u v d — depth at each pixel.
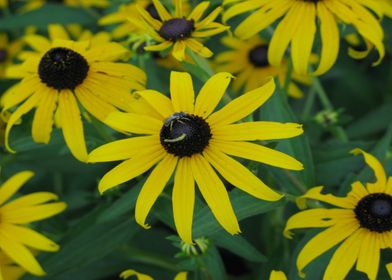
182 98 0.39
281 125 0.37
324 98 0.55
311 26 0.43
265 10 0.44
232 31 0.49
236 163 0.37
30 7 0.65
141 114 0.39
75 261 0.43
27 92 0.42
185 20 0.43
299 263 0.38
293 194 0.43
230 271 0.54
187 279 0.43
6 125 0.43
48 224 0.47
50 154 0.51
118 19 0.54
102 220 0.41
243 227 0.52
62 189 0.56
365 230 0.38
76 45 0.45
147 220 0.44
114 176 0.37
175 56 0.42
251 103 0.38
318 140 0.55
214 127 0.38
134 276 0.49
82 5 0.60
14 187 0.42
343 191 0.42
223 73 0.39
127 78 0.43
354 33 0.50
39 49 0.54
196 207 0.39
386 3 0.47
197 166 0.37
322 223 0.39
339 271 0.37
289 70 0.46
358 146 0.46
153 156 0.37
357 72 0.62
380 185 0.40
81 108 0.43
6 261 0.42
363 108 0.62
